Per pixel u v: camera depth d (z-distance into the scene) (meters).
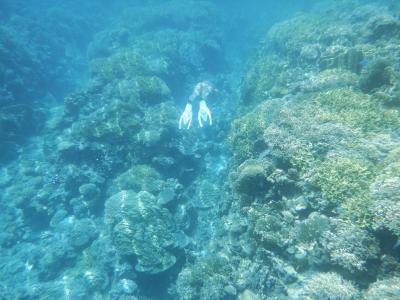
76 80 22.95
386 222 4.02
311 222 5.04
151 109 11.85
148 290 7.91
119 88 12.72
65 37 26.91
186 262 8.12
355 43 10.70
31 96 18.00
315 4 25.72
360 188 4.71
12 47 18.17
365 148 5.46
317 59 10.93
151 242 7.87
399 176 4.40
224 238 7.85
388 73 7.06
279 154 6.13
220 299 6.23
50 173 11.80
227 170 10.34
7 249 10.45
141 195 8.85
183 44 19.53
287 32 15.84
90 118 11.52
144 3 36.47
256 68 13.95
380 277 4.04
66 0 35.56
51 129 14.20
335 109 6.74
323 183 5.19
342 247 4.34
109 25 31.25
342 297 3.95
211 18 26.72
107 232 9.46
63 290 8.41
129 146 10.75
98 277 8.35
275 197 6.09
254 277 5.73
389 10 14.74
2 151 13.89
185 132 11.66
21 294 8.65
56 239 10.23
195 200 10.31
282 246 5.34
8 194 12.02
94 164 10.95
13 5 27.41
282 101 8.95
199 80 17.44
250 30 29.12
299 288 4.76
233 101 16.55
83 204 10.50
